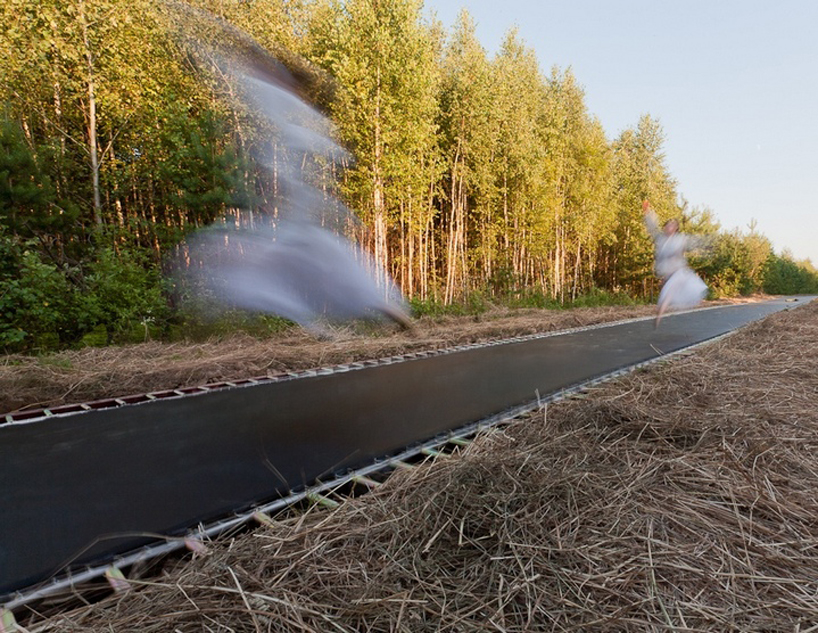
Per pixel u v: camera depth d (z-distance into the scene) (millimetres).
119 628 1086
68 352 4746
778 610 1160
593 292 17281
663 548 1408
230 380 4070
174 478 1989
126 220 8016
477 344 6363
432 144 9742
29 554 1421
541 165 12898
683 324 9211
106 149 7297
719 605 1179
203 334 6125
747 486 1765
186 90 7586
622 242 21000
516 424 2586
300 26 9023
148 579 1327
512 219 13141
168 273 7094
